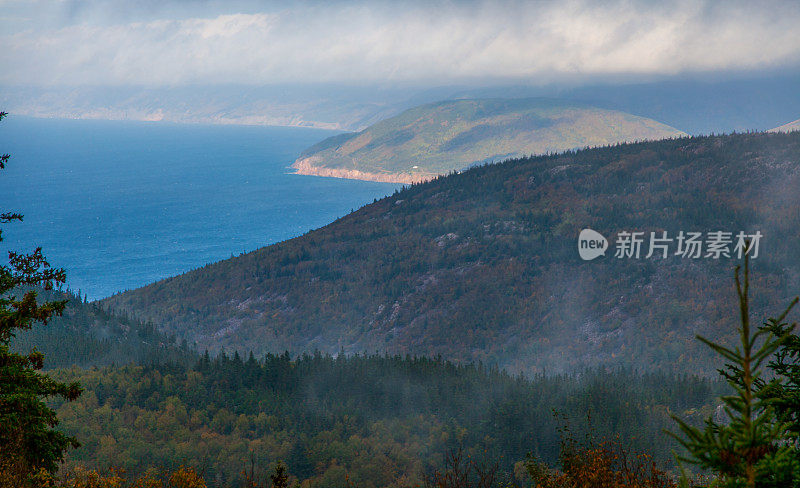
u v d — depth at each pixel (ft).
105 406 469.57
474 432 453.99
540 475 41.98
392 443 437.17
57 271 65.57
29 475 46.70
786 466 18.13
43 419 59.00
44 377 63.62
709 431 19.40
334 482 358.84
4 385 58.34
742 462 18.65
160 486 45.42
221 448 414.21
